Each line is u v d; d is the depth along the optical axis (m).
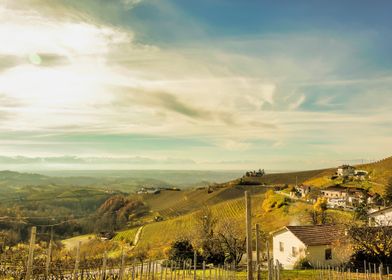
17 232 76.69
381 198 91.25
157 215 138.62
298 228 43.84
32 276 20.23
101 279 20.86
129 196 168.12
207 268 39.94
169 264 41.16
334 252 40.41
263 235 53.81
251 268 13.65
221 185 181.88
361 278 29.50
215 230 46.25
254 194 139.50
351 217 67.44
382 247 35.06
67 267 24.98
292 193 118.94
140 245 85.56
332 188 115.19
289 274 32.44
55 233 100.69
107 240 98.88
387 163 147.75
